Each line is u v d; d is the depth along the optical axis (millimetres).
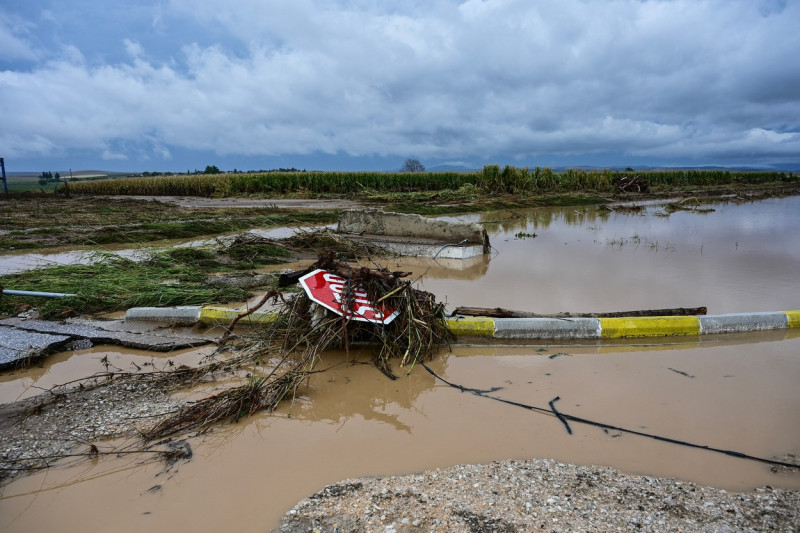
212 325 5633
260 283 7621
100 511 2621
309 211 18781
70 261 9719
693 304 6480
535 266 9141
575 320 5168
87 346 5043
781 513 2520
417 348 4641
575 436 3309
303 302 4949
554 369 4426
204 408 3582
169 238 12719
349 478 2877
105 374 4098
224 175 37094
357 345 4938
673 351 4828
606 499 2637
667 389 3996
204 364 4547
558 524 2432
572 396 3893
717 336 5234
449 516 2502
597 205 25312
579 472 2887
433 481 2816
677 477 2852
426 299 5031
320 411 3721
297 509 2588
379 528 2424
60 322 5715
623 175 34562
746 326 5324
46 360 4715
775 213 19719
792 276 8141
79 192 38812
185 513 2600
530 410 3678
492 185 28328
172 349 4906
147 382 4121
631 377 4230
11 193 31578
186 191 33688
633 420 3514
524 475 2855
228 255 9883
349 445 3244
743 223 16078
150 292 6633
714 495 2676
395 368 4484
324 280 4809
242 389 3756
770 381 4125
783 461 3014
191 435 3365
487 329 5172
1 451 3137
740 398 3826
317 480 2873
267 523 2518
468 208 21062
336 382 4191
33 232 13008
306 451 3176
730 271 8555
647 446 3184
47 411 3637
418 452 3143
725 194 33500
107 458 3090
